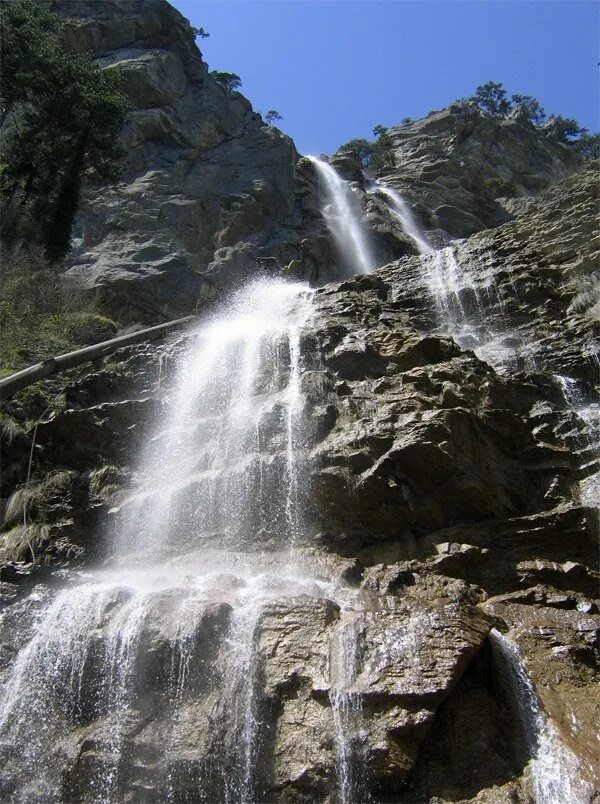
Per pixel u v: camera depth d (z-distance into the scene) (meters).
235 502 9.78
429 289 16.70
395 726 5.83
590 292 14.95
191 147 31.11
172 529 9.95
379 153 53.59
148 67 31.80
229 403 11.95
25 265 18.42
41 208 21.95
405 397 10.41
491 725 6.18
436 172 45.47
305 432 10.29
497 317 14.95
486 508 9.06
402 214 39.34
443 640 6.41
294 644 6.59
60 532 10.27
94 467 11.34
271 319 15.88
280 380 11.80
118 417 11.74
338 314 14.92
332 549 9.05
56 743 6.41
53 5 34.03
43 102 22.47
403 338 12.30
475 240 20.20
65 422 11.56
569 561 8.55
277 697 6.23
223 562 9.16
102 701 6.62
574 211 18.58
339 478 9.27
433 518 9.03
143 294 21.25
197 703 6.35
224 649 6.66
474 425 9.70
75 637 7.07
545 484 9.67
